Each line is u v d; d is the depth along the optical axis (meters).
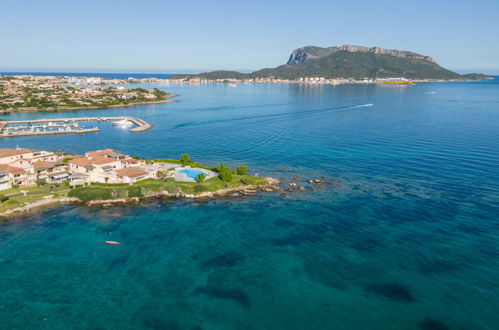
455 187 106.62
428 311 55.91
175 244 77.94
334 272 66.69
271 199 102.94
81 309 57.53
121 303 58.94
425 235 79.00
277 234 81.81
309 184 114.94
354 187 110.81
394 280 63.75
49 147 176.12
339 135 193.38
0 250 74.75
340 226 84.88
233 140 186.88
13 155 119.44
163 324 54.25
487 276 63.94
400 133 191.12
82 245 77.19
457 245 74.38
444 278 63.75
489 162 129.75
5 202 94.19
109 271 67.81
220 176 117.12
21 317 55.56
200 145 176.50
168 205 99.31
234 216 91.88
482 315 54.66
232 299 59.75
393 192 105.19
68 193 103.00
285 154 154.88
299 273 66.69
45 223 87.44
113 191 102.00
